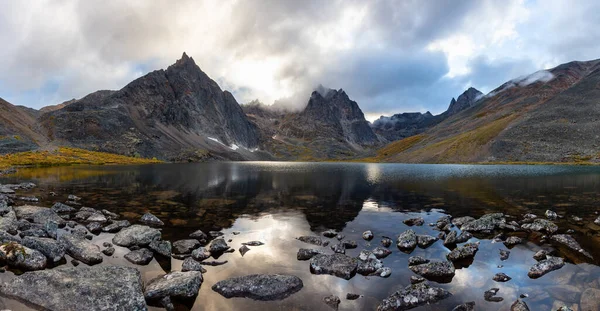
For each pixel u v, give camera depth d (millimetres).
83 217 23516
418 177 73562
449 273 13438
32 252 13586
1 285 10742
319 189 47125
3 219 18984
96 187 44875
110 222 22641
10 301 10070
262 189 46531
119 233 18188
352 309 10539
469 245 16625
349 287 12266
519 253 16516
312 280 12867
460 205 32250
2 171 70125
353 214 27328
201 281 12398
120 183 51969
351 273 13398
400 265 14875
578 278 13016
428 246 17953
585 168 112938
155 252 15742
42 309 9711
